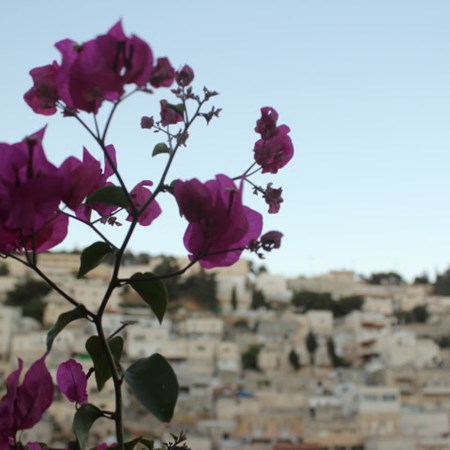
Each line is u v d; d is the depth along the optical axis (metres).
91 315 1.21
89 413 1.20
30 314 58.88
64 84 1.21
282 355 57.56
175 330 60.38
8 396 1.18
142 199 1.53
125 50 1.10
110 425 31.56
